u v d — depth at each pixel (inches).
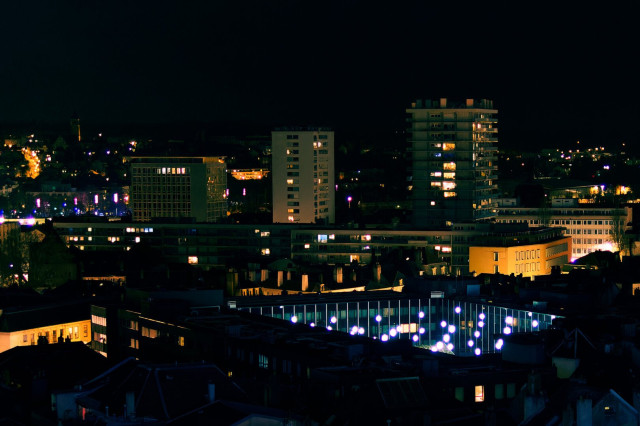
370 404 7490.2
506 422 7194.9
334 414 7421.3
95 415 7480.3
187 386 7637.8
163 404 7421.3
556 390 7490.2
